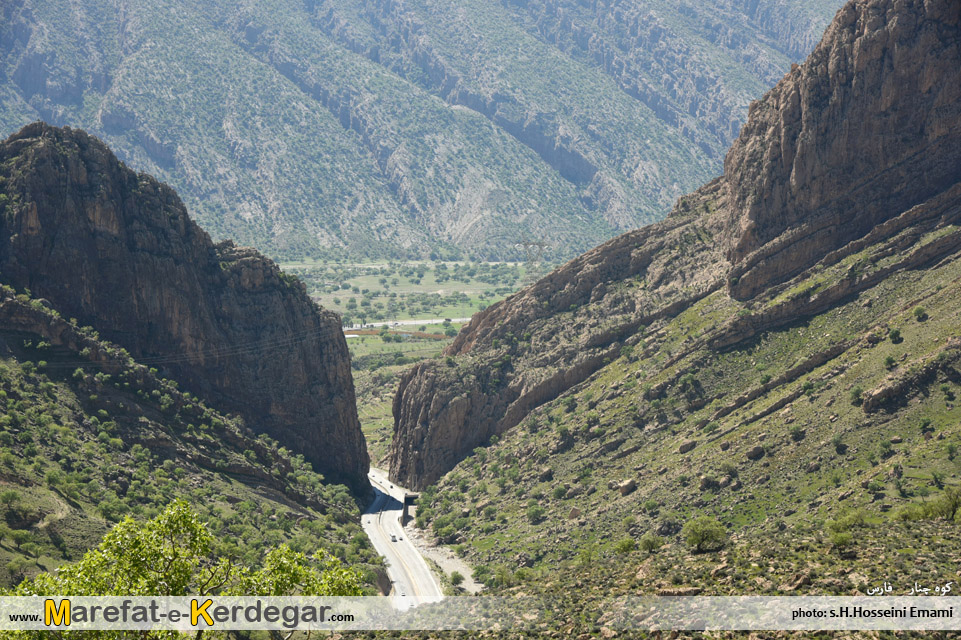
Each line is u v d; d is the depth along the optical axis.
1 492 136.50
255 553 156.62
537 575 151.75
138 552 78.19
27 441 162.62
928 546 99.75
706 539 131.62
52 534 136.88
